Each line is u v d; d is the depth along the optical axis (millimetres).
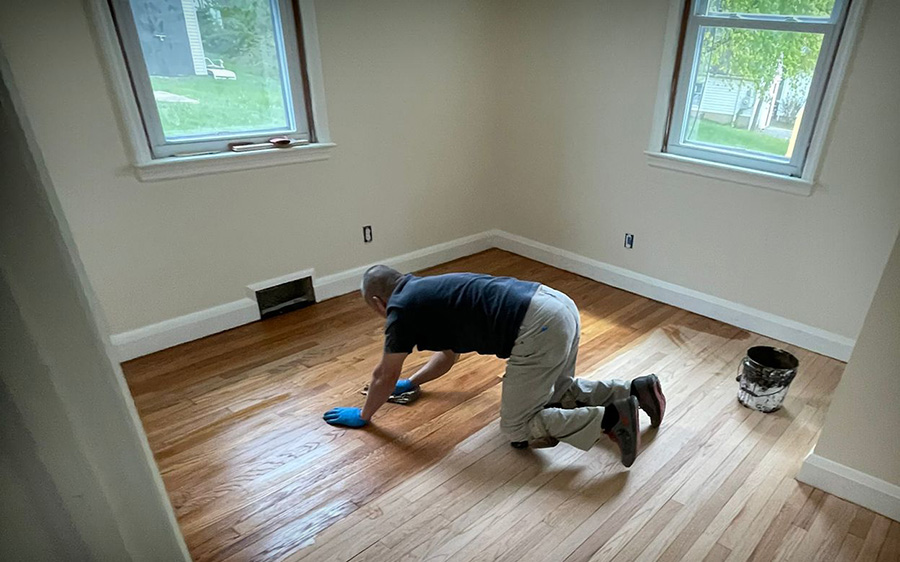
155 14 2338
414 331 1845
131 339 2650
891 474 1716
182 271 2723
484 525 1753
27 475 351
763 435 2127
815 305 2643
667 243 3127
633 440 1885
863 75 2221
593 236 3496
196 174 2604
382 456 2053
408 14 3061
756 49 2547
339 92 2947
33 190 300
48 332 330
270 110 2828
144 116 2432
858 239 2418
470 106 3592
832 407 1761
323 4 2725
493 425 2213
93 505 385
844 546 1664
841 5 2250
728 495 1854
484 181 3918
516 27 3418
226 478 1954
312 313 3154
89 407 361
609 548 1665
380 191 3346
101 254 2457
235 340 2865
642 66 2912
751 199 2709
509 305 1817
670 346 2766
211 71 2566
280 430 2193
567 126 3377
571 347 1945
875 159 2277
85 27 2152
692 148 2906
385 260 3543
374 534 1729
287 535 1730
